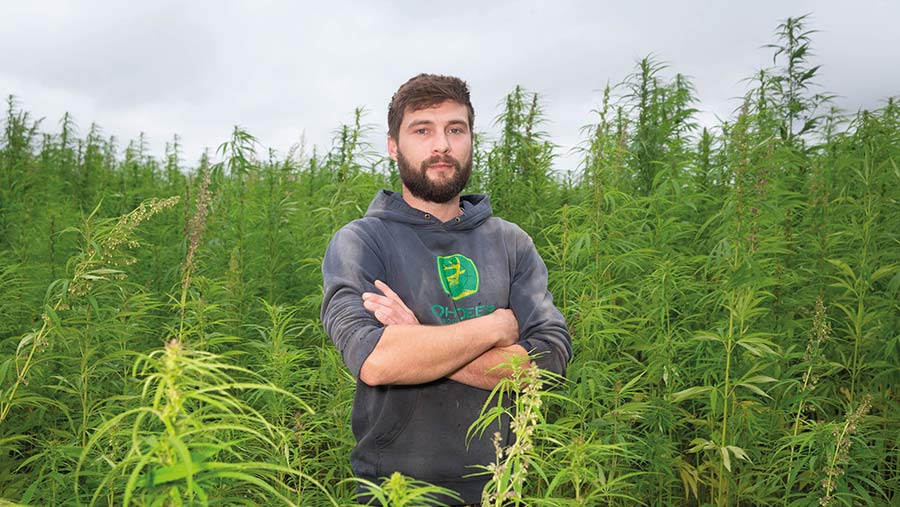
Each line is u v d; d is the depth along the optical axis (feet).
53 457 8.43
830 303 12.16
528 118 18.07
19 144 25.68
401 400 6.90
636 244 13.14
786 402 10.67
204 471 3.42
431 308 7.29
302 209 18.65
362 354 6.48
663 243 13.30
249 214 17.53
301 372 10.98
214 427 3.32
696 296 12.19
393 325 6.61
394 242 7.48
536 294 7.78
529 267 8.03
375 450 7.09
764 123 15.61
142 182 27.17
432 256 7.48
